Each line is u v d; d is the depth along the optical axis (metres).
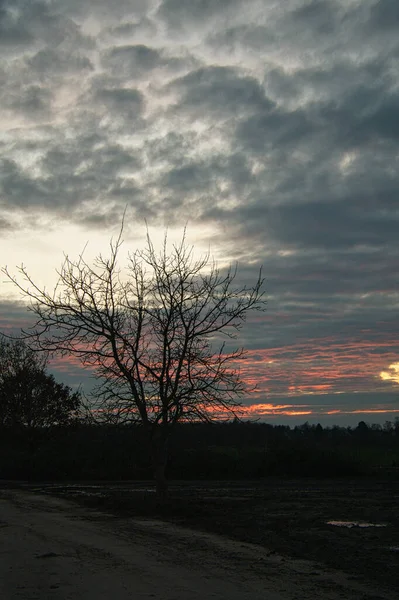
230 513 18.28
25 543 13.04
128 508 19.59
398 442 62.62
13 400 45.28
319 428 66.56
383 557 11.30
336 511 18.94
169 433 20.94
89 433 24.66
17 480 38.66
